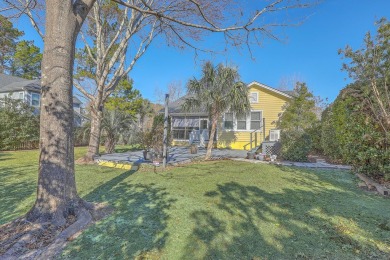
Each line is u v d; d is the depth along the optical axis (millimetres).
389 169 5062
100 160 8406
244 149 13883
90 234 2879
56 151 3139
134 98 20625
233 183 5473
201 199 4277
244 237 2852
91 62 12805
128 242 2699
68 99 3281
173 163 7844
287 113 12500
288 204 4051
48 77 3154
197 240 2768
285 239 2809
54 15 3164
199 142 14977
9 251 2410
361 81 6676
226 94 8320
